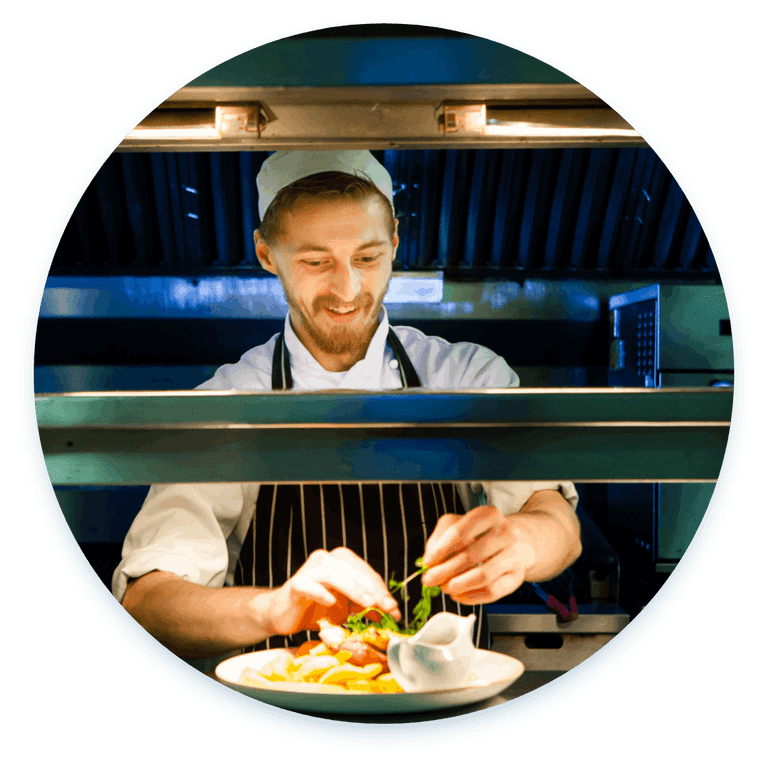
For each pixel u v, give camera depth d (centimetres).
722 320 167
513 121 127
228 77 117
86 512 195
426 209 182
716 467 103
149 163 172
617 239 189
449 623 122
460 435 102
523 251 190
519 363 200
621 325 189
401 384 173
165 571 140
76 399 100
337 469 102
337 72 117
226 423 100
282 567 156
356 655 130
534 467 102
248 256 189
